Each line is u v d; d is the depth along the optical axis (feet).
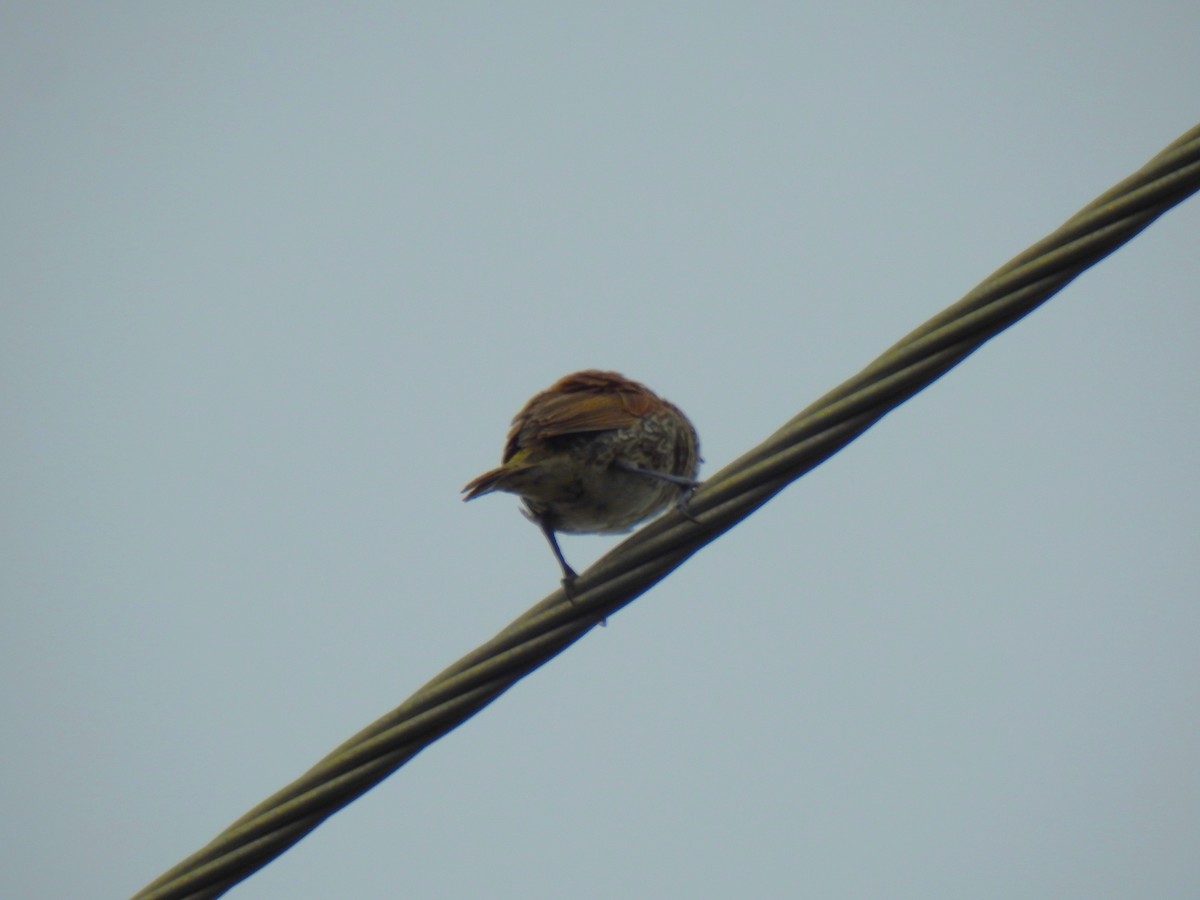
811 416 32.01
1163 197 29.68
